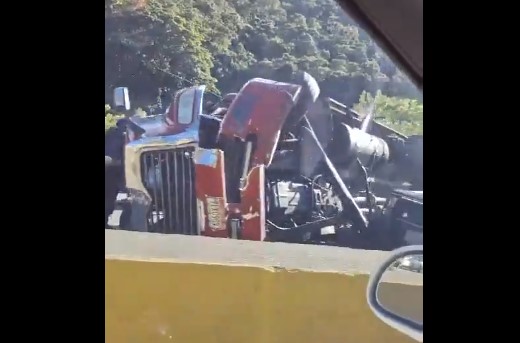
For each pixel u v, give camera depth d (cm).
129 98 859
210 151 877
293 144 918
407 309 857
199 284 783
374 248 906
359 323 830
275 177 898
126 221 821
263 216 875
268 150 903
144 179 841
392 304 855
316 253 858
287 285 819
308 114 938
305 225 890
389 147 963
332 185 919
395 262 894
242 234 862
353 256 882
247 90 920
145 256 780
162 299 762
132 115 855
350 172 934
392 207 938
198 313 769
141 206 833
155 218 837
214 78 908
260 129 906
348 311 832
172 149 860
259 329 786
